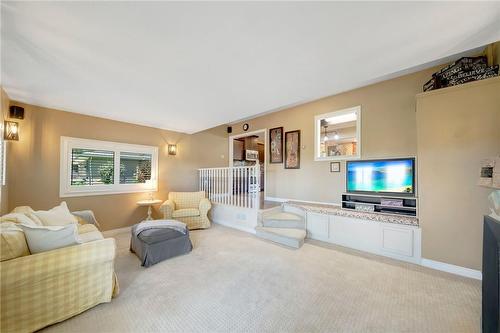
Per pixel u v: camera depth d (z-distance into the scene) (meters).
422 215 2.74
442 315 1.80
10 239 1.60
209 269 2.64
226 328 1.66
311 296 2.07
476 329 1.64
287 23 1.45
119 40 1.65
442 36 1.60
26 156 3.29
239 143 7.82
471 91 2.41
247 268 2.67
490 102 2.31
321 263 2.82
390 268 2.67
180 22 1.44
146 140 4.74
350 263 2.81
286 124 5.21
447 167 2.56
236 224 4.64
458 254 2.50
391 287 2.23
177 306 1.92
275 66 2.07
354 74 2.25
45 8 1.30
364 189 3.71
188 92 2.76
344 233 3.47
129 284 2.29
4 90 2.72
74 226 1.87
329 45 1.72
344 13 1.36
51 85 2.55
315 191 4.62
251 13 1.36
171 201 4.64
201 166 5.91
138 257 2.99
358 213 3.41
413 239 2.82
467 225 2.44
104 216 4.10
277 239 3.64
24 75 2.28
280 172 5.28
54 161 3.55
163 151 5.06
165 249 2.91
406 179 3.29
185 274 2.52
